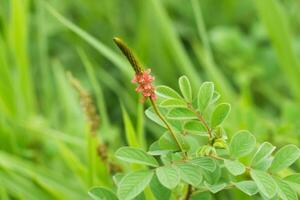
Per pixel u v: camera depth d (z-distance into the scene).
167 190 0.54
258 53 1.21
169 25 1.01
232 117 0.85
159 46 1.14
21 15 0.88
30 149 0.89
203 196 0.56
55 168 0.88
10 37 0.94
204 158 0.51
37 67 1.16
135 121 1.05
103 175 0.76
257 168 0.52
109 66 1.19
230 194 0.81
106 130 0.84
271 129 0.81
